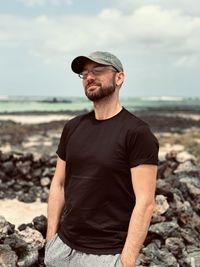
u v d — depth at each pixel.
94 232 3.65
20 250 5.54
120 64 3.77
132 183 3.60
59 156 4.16
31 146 27.27
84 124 3.87
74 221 3.72
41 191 11.12
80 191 3.68
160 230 6.86
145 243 6.81
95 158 3.63
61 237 3.87
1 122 53.44
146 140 3.54
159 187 7.84
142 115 81.19
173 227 6.98
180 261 6.61
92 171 3.63
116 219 3.63
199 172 10.67
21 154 11.73
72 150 3.80
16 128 42.94
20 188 11.16
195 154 22.39
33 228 6.11
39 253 5.81
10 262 5.32
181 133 41.41
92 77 3.70
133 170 3.55
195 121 60.53
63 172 4.16
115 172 3.58
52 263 3.88
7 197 10.60
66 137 4.04
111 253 3.59
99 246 3.62
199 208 8.28
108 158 3.58
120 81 3.80
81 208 3.67
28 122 59.78
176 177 10.12
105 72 3.68
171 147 28.33
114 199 3.62
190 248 7.02
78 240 3.71
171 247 6.75
